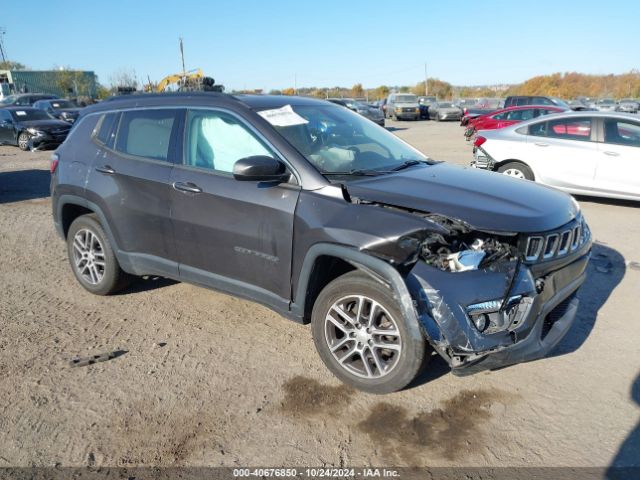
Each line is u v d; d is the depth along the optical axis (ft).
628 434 9.45
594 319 13.88
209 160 12.47
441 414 10.04
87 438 9.52
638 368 11.56
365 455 9.02
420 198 10.34
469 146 55.42
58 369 11.76
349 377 10.71
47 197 31.35
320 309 10.84
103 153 14.57
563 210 11.07
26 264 18.92
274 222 11.06
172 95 13.74
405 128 89.35
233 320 14.11
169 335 13.32
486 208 10.15
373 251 9.59
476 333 9.23
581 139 26.68
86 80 170.30
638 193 25.36
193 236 12.57
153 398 10.67
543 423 9.77
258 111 12.15
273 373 11.53
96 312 14.69
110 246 14.78
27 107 59.88
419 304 9.34
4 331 13.58
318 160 11.44
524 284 9.67
